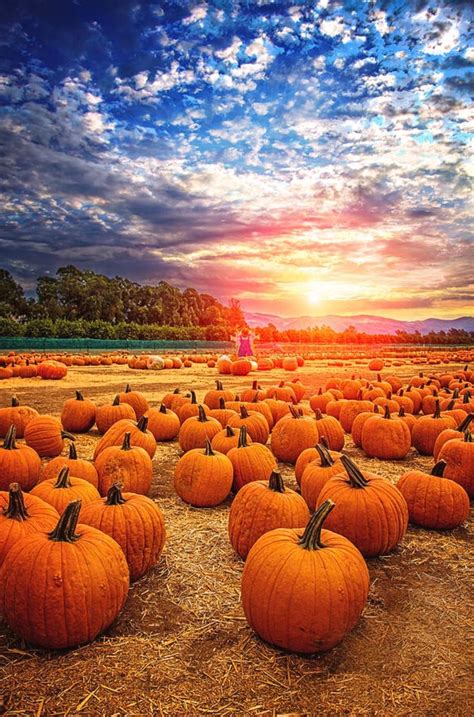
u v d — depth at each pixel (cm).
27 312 7350
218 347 5869
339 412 921
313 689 247
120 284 8619
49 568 267
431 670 262
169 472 605
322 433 689
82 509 354
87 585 270
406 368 2559
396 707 236
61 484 400
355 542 384
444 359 3238
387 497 395
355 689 247
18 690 242
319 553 284
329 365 2770
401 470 629
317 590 268
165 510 484
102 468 490
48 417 671
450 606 325
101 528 338
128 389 889
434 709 235
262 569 281
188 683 249
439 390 1198
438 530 456
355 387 1163
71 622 265
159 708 232
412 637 291
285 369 2291
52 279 7681
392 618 310
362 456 701
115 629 292
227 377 1805
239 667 262
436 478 465
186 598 327
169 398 915
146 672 256
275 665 264
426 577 365
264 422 684
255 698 240
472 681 255
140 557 346
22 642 280
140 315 8462
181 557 385
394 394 1023
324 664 267
